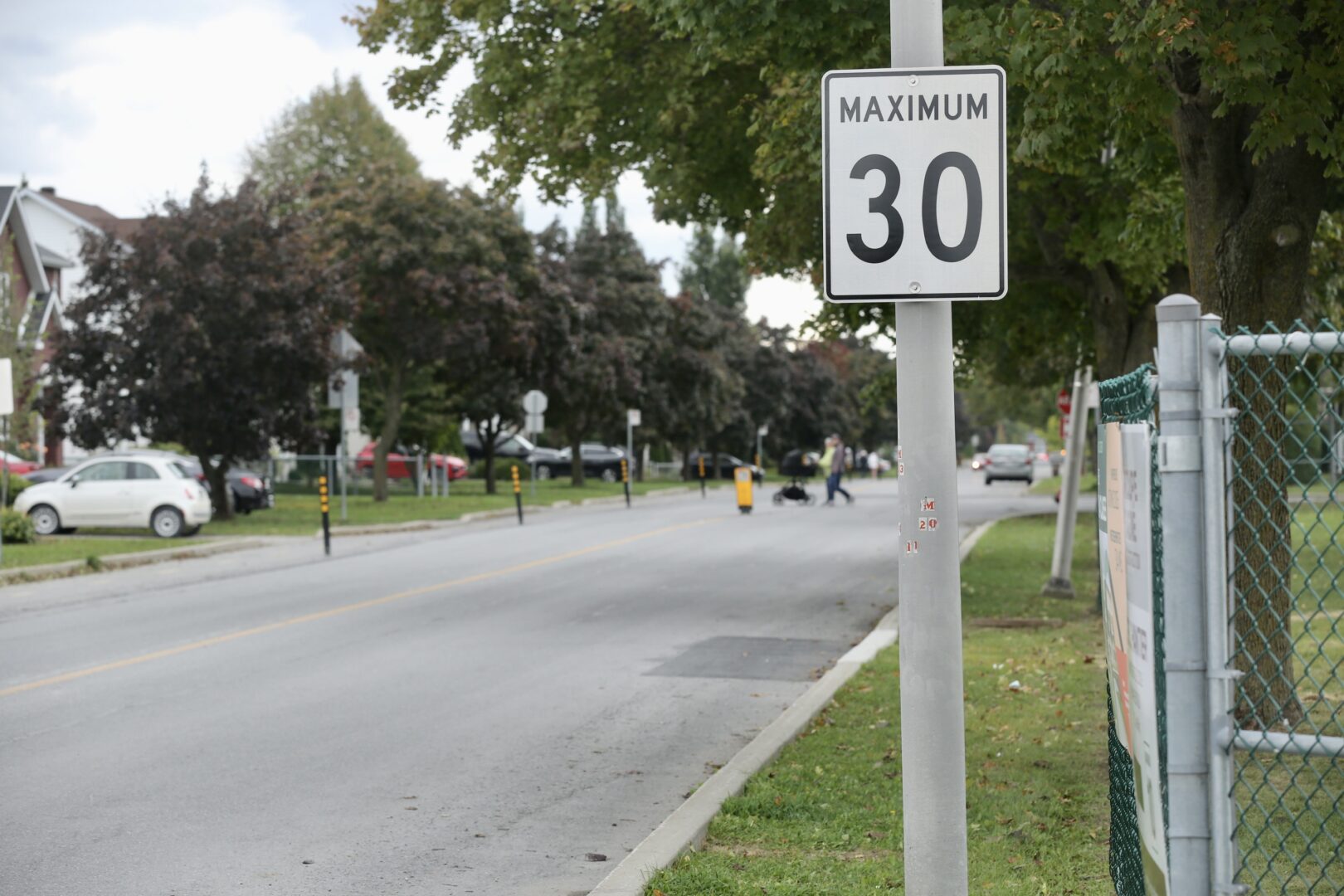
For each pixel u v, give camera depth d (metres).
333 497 58.28
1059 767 10.34
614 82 22.39
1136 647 5.41
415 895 7.88
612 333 72.06
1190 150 12.12
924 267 6.03
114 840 8.98
